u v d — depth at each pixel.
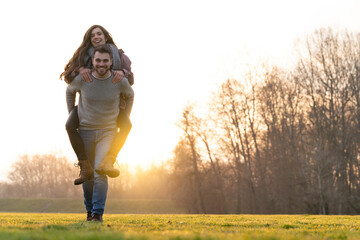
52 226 3.98
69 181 98.56
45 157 105.88
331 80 39.75
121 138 5.39
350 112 39.62
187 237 2.78
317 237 3.31
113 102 5.32
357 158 37.44
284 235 3.22
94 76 5.20
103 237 2.51
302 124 40.75
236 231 4.12
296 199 38.47
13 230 3.37
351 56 39.38
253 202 41.91
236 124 41.94
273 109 42.81
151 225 5.07
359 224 6.39
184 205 44.59
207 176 42.88
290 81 42.12
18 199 72.88
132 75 5.50
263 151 43.00
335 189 35.00
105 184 5.37
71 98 5.47
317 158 34.72
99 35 5.35
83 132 5.41
